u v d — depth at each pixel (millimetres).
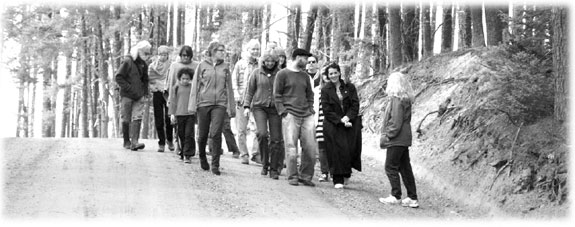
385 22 20750
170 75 11836
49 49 25562
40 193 8766
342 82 10477
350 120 10438
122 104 12867
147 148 13523
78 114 32656
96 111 29406
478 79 12953
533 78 10109
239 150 12930
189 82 11742
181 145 11930
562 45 9445
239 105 12070
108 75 28438
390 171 9633
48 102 32188
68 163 11164
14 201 8273
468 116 11969
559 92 9539
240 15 25812
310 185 10445
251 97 10742
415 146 13039
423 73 16062
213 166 10719
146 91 13156
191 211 8297
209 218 8023
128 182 9758
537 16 10734
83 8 24891
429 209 9672
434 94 14695
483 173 10320
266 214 8414
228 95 10805
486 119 11305
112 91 28109
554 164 9180
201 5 27938
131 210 8156
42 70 27016
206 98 10688
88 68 28250
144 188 9406
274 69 10680
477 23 16172
